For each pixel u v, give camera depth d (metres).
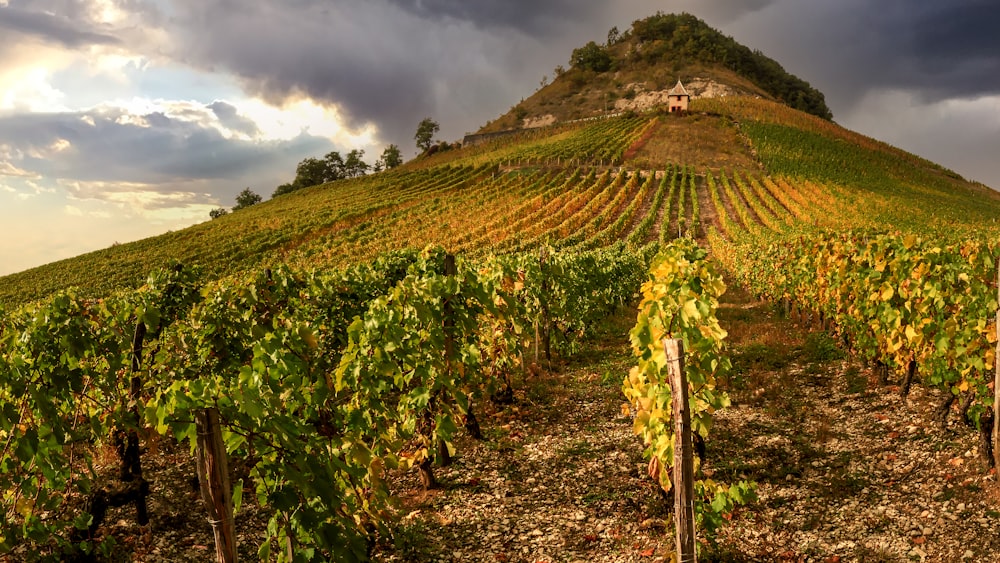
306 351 4.68
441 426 5.80
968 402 6.05
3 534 4.36
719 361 5.66
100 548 4.66
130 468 5.59
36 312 5.82
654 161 83.56
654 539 4.85
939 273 7.12
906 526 4.78
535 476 6.28
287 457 3.51
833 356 10.55
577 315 12.72
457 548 4.96
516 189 68.06
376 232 51.97
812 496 5.41
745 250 24.42
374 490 4.62
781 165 78.19
